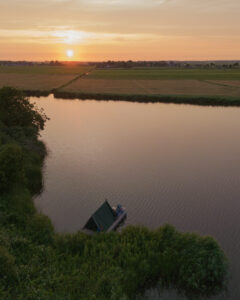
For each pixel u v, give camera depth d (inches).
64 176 1354.6
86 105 3302.2
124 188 1242.0
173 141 1919.3
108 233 843.4
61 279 667.4
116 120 2532.0
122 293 639.1
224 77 6166.3
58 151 1706.4
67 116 2691.9
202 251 737.6
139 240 804.0
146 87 4507.9
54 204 1106.1
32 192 1190.9
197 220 1016.9
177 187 1256.8
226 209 1088.8
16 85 4692.4
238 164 1520.7
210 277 705.6
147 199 1154.0
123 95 3668.8
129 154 1662.2
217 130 2197.3
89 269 704.4
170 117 2652.6
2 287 610.5
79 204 1109.7
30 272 673.0
